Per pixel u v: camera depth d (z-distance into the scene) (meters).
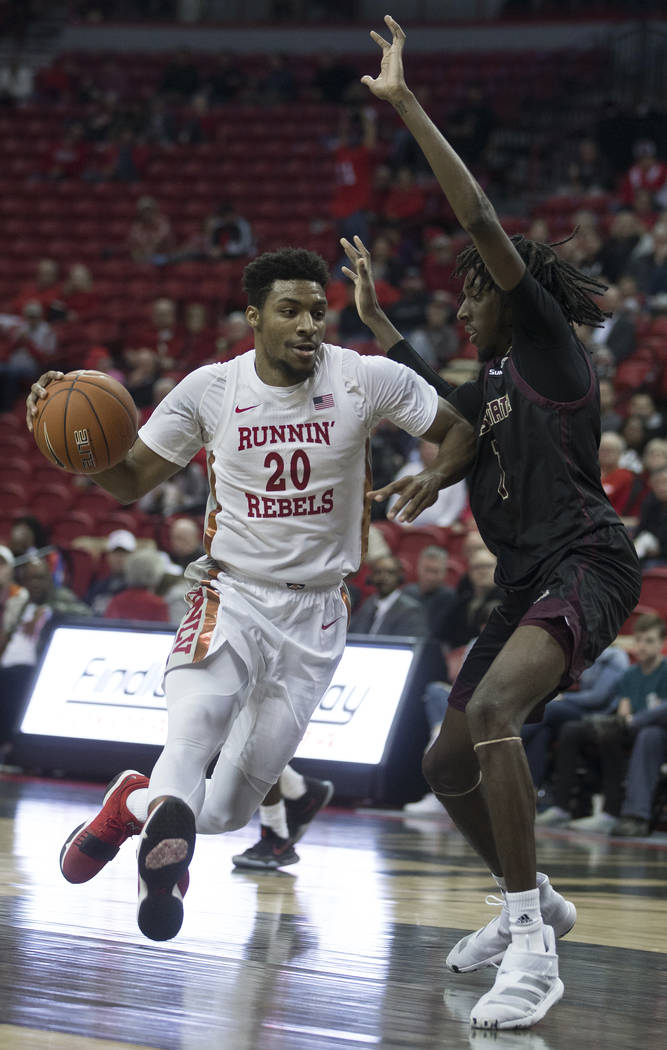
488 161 32.59
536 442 5.00
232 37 39.66
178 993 4.54
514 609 5.18
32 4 41.16
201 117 35.88
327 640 5.55
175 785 4.77
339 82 36.47
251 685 5.34
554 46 37.03
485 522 5.25
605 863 9.62
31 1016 4.08
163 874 4.45
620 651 12.86
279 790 8.34
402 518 5.26
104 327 27.22
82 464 5.39
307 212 32.31
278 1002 4.50
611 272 23.98
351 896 7.30
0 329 27.25
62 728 13.41
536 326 4.94
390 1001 4.64
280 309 5.19
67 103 37.84
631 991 5.08
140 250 30.48
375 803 13.06
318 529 5.40
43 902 6.42
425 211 30.08
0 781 13.06
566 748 12.45
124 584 15.88
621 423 17.59
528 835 4.59
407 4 39.62
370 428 5.44
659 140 30.45
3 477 22.30
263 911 6.61
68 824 9.72
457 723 5.30
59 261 31.56
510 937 5.08
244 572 5.46
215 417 5.41
